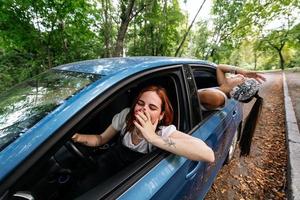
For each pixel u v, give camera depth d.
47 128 0.84
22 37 5.24
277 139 4.30
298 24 24.22
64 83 1.27
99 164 1.42
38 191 1.08
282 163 3.36
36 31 5.30
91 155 1.52
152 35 11.50
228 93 2.48
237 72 2.59
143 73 1.29
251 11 14.37
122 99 1.75
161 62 1.50
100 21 6.86
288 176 2.91
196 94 1.82
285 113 5.82
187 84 1.70
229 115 2.48
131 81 1.20
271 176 3.04
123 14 7.46
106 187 1.03
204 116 2.02
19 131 0.89
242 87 2.44
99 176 1.33
